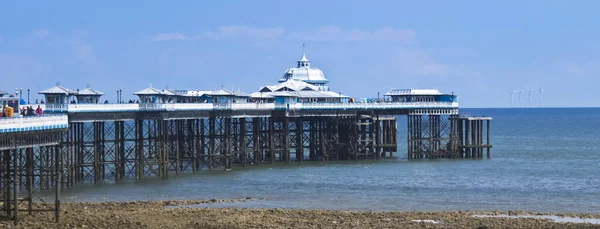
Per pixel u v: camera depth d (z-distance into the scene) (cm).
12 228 9950
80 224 10400
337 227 10538
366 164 19188
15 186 10306
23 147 10750
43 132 11256
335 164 19150
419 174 17288
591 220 11550
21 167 11350
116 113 15788
